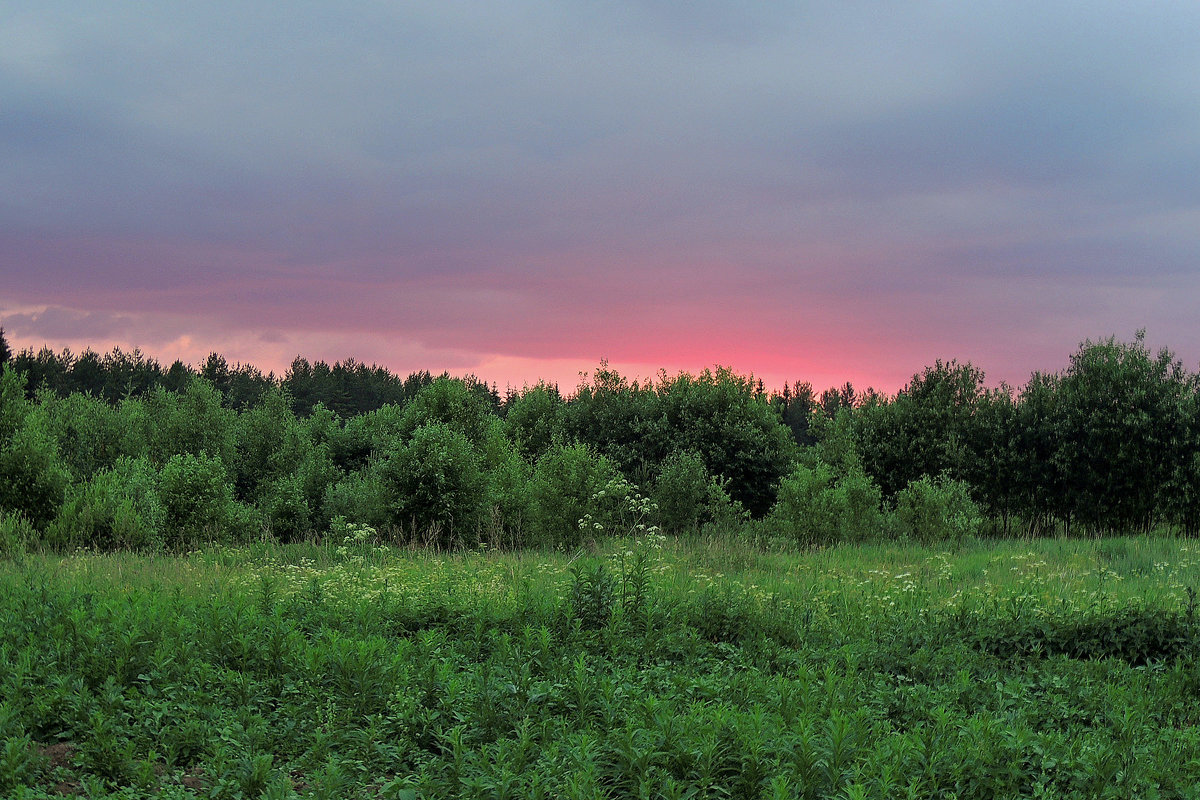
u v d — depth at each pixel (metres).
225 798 5.14
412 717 6.29
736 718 5.70
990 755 5.27
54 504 22.23
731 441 31.06
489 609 9.62
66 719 6.10
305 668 7.21
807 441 75.62
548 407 35.78
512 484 24.72
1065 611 9.71
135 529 20.53
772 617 9.74
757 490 30.69
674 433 31.89
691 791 4.89
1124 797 4.98
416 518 21.91
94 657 7.06
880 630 9.48
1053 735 5.71
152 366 86.25
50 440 24.23
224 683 6.98
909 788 4.75
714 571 15.48
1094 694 7.00
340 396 97.94
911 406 28.55
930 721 6.39
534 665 7.70
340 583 12.21
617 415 33.47
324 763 5.62
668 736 5.50
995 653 8.75
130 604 9.01
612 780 5.23
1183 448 23.92
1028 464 25.84
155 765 5.68
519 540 22.22
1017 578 14.13
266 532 23.16
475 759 5.46
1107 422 24.66
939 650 8.63
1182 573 14.67
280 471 34.06
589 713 6.45
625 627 8.95
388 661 7.29
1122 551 18.03
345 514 28.14
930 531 20.98
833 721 5.48
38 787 5.16
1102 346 25.69
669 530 24.86
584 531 21.22
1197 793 5.02
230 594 11.15
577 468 22.53
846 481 21.83
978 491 26.62
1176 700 7.09
